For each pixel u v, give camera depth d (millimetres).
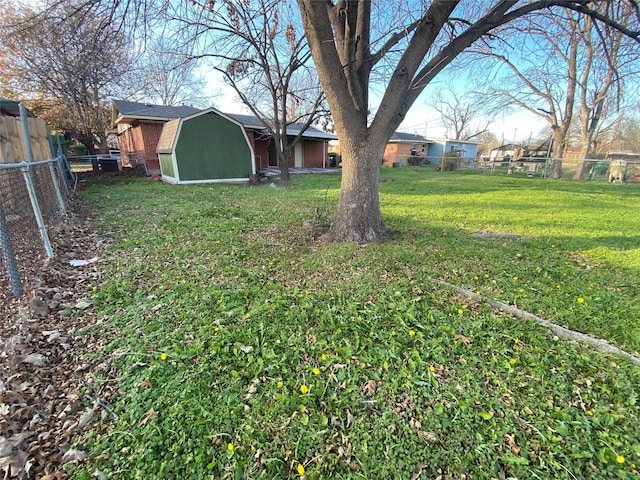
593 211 7410
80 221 5910
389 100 4148
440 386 1927
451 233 5340
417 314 2668
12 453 1481
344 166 4598
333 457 1519
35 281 3141
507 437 1607
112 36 4297
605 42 4496
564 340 2373
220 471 1457
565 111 16734
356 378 1986
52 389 1899
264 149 19719
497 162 23641
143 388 1893
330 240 4676
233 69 9375
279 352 2211
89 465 1469
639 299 2965
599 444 1567
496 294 3057
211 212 6688
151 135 14844
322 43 3729
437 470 1458
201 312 2684
